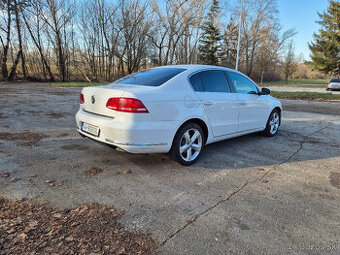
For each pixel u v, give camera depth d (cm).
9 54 2762
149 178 294
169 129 295
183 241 184
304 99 1408
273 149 425
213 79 371
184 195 255
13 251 167
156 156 370
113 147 290
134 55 3356
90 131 311
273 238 191
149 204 235
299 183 291
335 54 3772
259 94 462
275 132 527
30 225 196
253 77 4894
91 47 3328
